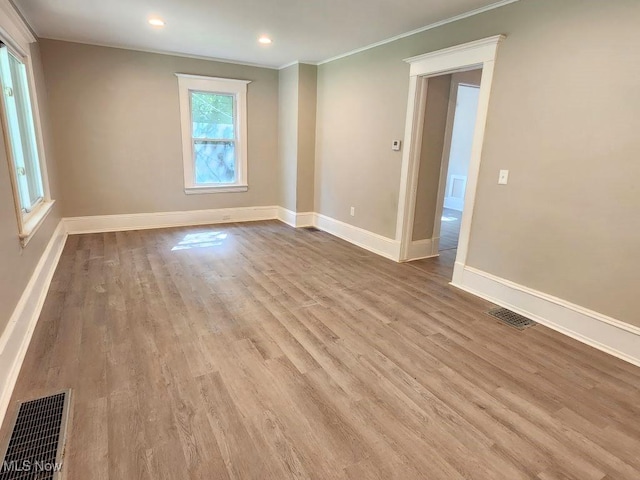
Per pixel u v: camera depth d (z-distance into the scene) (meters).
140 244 4.68
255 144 6.02
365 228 4.89
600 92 2.44
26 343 2.34
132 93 5.01
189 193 5.69
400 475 1.55
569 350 2.54
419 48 3.80
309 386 2.09
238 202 6.12
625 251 2.41
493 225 3.24
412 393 2.06
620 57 2.33
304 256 4.48
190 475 1.51
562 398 2.06
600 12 2.39
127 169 5.19
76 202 4.98
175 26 3.85
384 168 4.46
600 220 2.52
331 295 3.36
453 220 6.82
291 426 1.79
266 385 2.08
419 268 4.17
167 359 2.29
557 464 1.63
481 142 3.24
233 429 1.76
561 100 2.65
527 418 1.90
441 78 4.05
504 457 1.65
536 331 2.79
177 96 5.28
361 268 4.12
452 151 8.01
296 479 1.51
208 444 1.67
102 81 4.81
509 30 2.94
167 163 5.43
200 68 5.33
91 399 1.91
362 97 4.68
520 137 2.95
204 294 3.28
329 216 5.61
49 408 1.84
